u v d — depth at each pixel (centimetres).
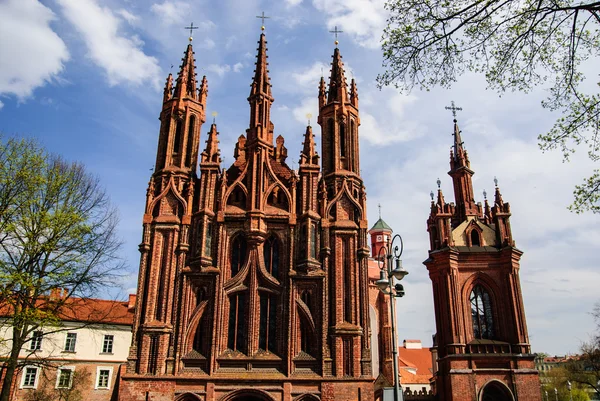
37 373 5900
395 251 2948
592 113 1723
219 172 4875
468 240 6175
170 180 4656
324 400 4006
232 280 4341
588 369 8800
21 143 3738
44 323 3469
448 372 5512
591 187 1828
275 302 4359
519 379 5391
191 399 3975
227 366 4088
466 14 1625
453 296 5772
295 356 4147
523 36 1650
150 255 4400
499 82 1756
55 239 3634
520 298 5762
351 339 4200
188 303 4253
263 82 5125
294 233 4519
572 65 1681
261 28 5416
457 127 7156
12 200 3591
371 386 4091
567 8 1539
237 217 4541
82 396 5978
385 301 7269
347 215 4666
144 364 4031
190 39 5444
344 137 5044
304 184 4662
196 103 5094
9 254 3569
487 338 5747
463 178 6762
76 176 4006
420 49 1709
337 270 4419
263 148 4781
